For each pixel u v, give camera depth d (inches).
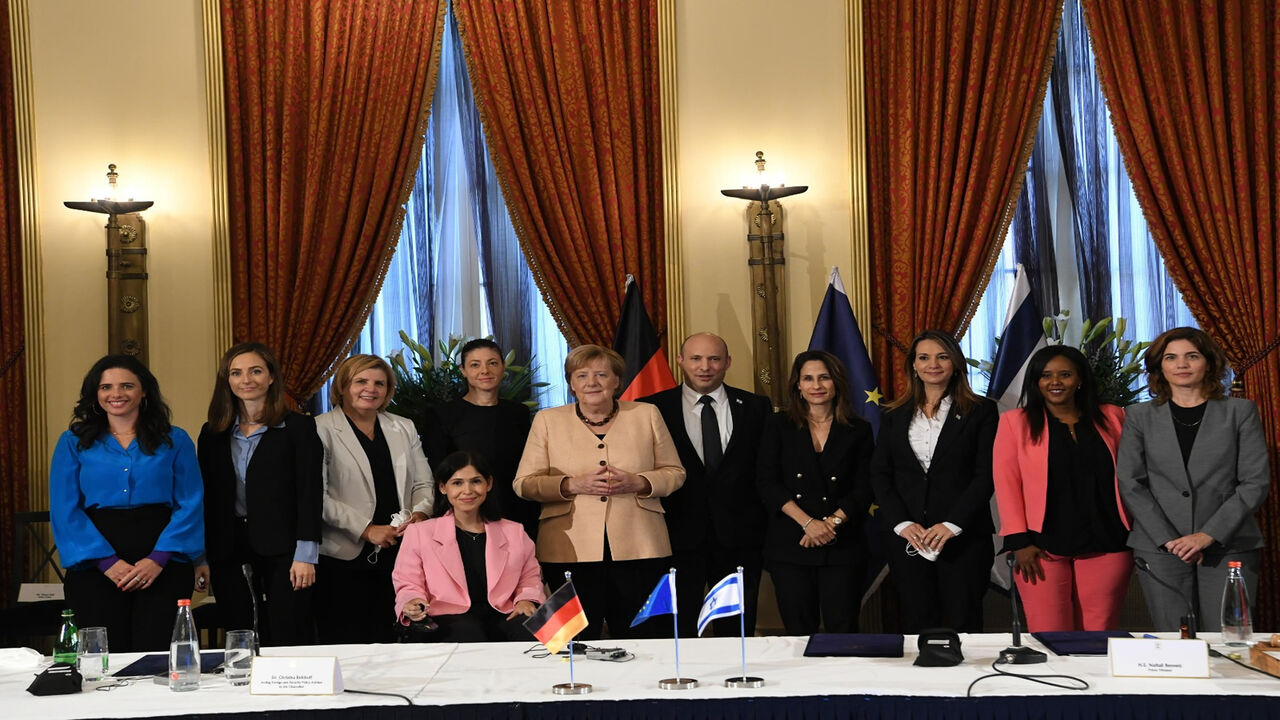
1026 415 173.2
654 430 181.6
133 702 105.8
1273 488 231.8
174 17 242.2
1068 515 168.6
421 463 187.9
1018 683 105.0
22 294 236.7
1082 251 255.4
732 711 101.7
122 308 235.6
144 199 240.5
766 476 185.5
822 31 247.6
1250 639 121.3
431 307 253.8
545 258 245.3
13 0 237.3
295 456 173.3
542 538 177.9
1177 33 243.9
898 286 244.4
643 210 244.5
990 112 244.4
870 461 181.6
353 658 123.0
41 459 235.6
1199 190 240.7
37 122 238.2
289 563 170.6
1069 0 255.9
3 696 109.4
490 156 250.5
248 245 242.7
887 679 107.6
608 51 246.4
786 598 180.7
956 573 171.5
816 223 246.5
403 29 246.2
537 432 180.5
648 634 180.2
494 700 103.8
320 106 242.7
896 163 245.4
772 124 247.4
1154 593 164.2
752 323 244.7
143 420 163.3
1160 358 169.3
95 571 159.0
